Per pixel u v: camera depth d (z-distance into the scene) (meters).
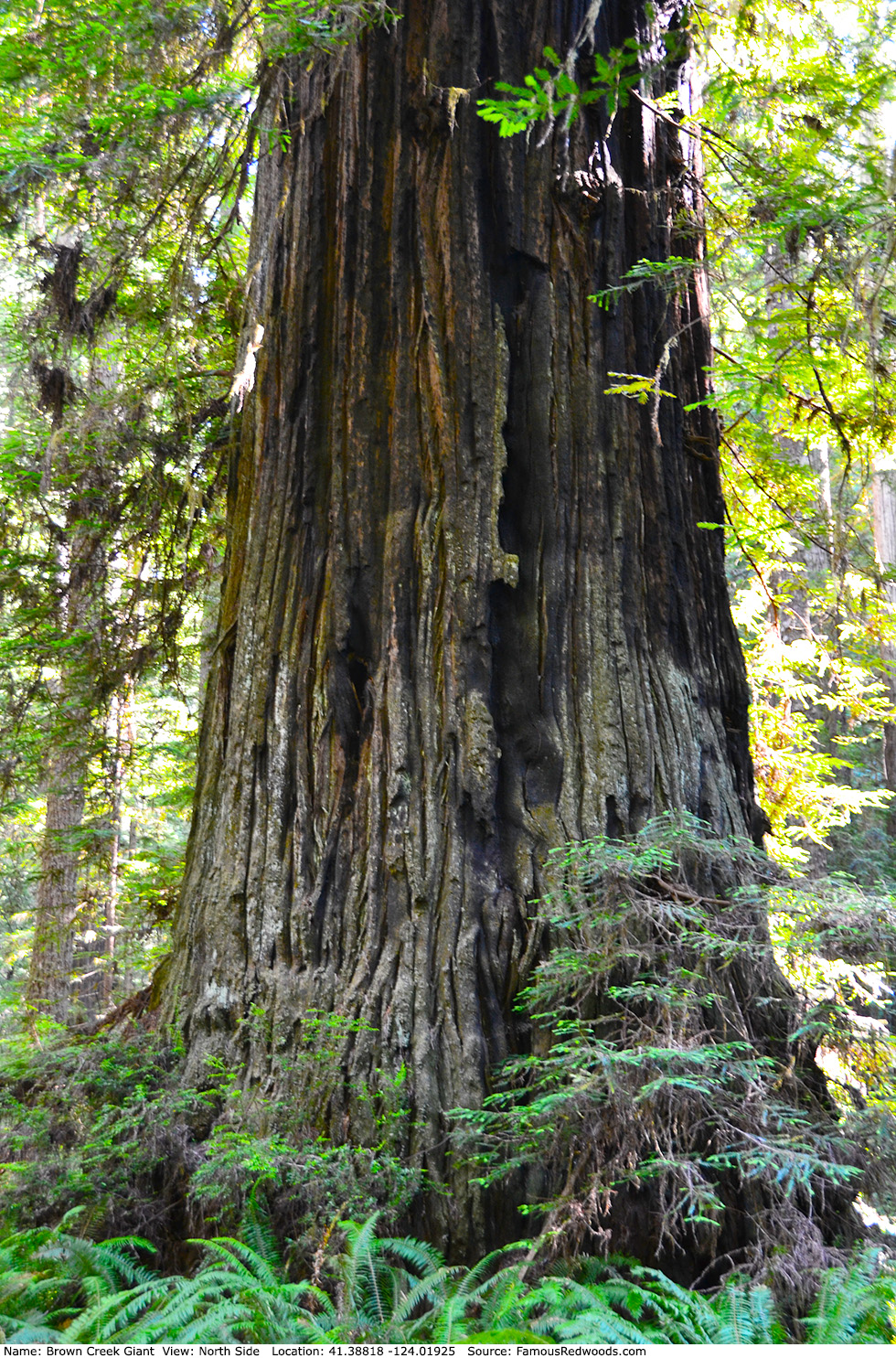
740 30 6.02
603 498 4.74
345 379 4.86
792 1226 3.23
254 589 5.01
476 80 4.84
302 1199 3.62
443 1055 3.96
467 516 4.54
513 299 4.81
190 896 4.88
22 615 7.00
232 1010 4.41
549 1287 2.94
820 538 7.60
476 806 4.28
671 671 4.73
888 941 3.37
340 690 4.64
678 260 4.60
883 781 13.04
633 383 4.96
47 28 4.82
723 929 3.81
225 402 6.39
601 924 3.71
